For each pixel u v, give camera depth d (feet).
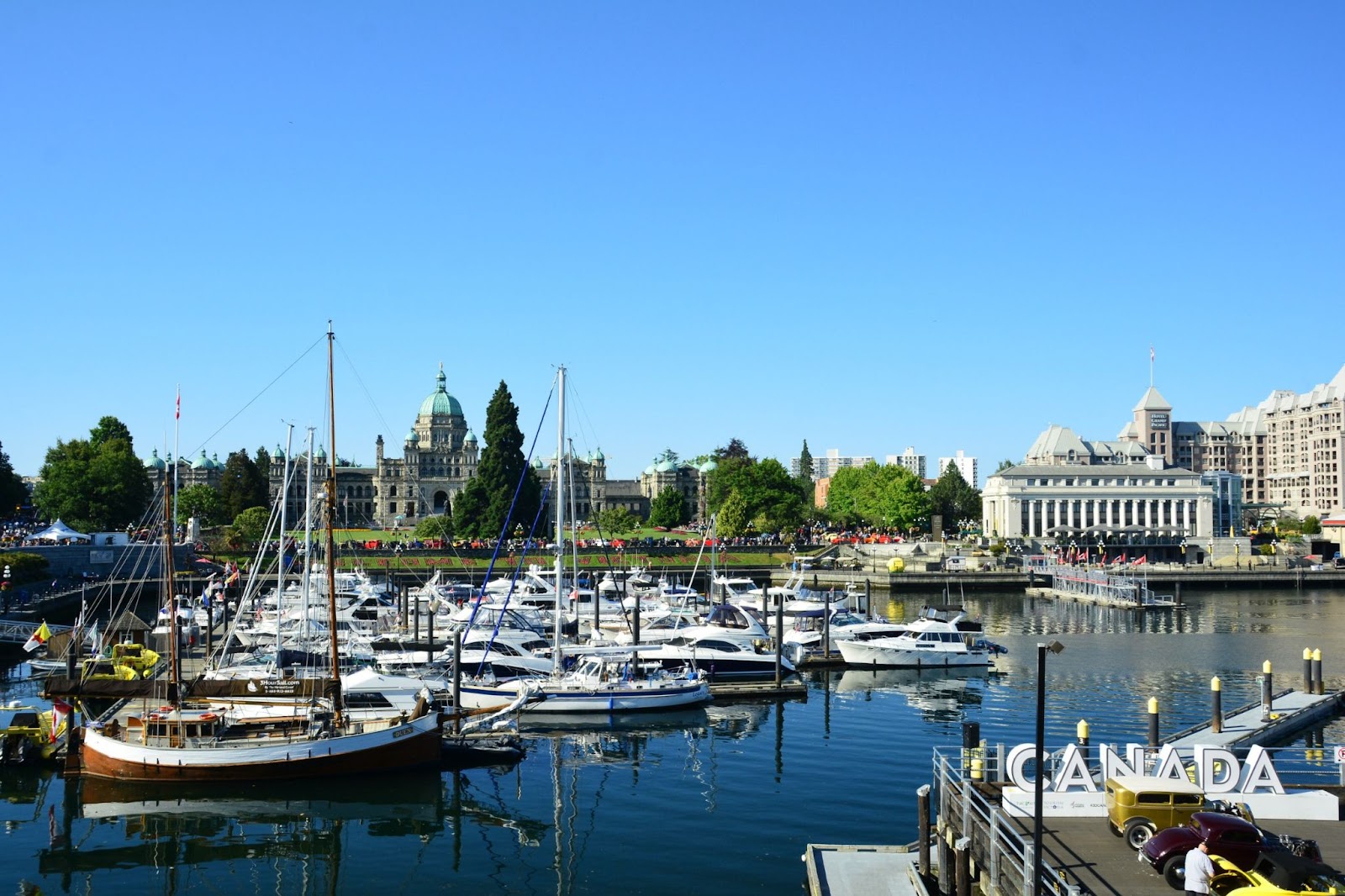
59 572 481.46
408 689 222.28
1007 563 652.89
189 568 544.62
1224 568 626.23
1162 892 94.73
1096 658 314.14
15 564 424.87
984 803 113.09
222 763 177.99
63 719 193.88
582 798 173.06
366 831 159.74
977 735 141.18
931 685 270.67
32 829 161.27
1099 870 99.76
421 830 160.04
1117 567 609.01
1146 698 250.57
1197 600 518.78
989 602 507.71
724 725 223.92
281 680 196.44
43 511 610.65
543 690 230.68
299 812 168.45
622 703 233.55
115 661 259.19
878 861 127.44
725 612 327.88
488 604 370.12
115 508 605.31
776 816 161.68
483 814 165.99
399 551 593.01
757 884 135.54
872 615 374.63
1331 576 599.16
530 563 597.52
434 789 178.50
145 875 144.97
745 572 620.49
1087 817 116.26
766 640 307.58
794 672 279.49
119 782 180.04
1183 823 105.70
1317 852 101.19
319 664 262.67
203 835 159.22
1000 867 103.04
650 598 415.64
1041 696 94.32
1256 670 291.99
